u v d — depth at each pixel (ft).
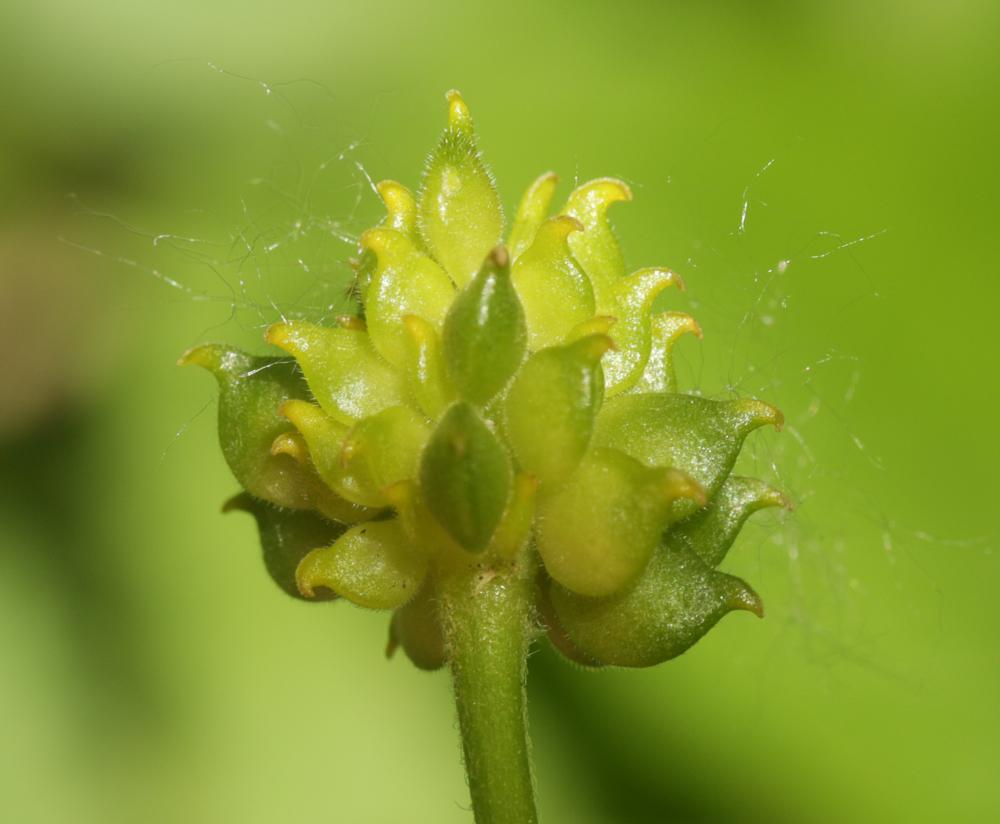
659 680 0.24
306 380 0.20
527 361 0.20
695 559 0.20
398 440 0.20
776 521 0.25
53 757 0.25
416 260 0.20
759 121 0.25
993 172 0.25
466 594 0.20
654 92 0.25
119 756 0.25
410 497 0.20
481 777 0.20
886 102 0.25
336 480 0.20
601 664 0.21
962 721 0.24
